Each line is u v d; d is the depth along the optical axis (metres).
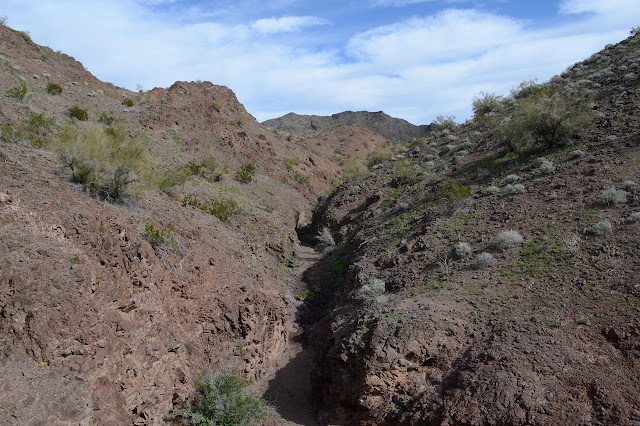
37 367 7.93
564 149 22.55
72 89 36.38
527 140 25.05
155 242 13.97
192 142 38.28
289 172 53.66
